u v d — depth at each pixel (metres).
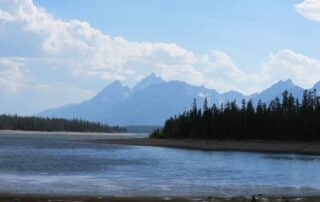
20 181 47.03
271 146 143.88
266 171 64.00
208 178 53.38
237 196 37.56
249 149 138.75
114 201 32.97
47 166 66.12
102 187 43.25
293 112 160.62
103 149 129.25
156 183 47.19
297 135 151.38
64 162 74.81
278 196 37.56
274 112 164.00
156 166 70.62
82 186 43.75
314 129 149.00
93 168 64.44
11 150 115.69
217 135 169.00
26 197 34.28
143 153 111.75
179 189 42.56
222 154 113.31
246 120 163.38
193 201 33.59
